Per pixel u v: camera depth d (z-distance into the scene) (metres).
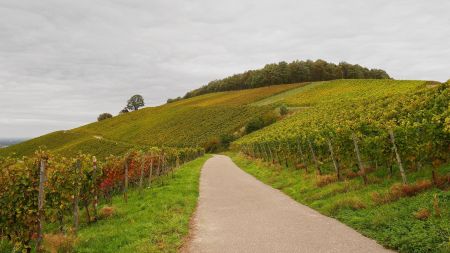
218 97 156.12
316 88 118.44
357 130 19.14
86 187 15.84
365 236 10.27
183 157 53.59
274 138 36.31
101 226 14.20
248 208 15.67
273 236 10.86
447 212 10.05
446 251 7.93
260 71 189.25
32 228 11.80
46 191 12.36
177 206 16.16
